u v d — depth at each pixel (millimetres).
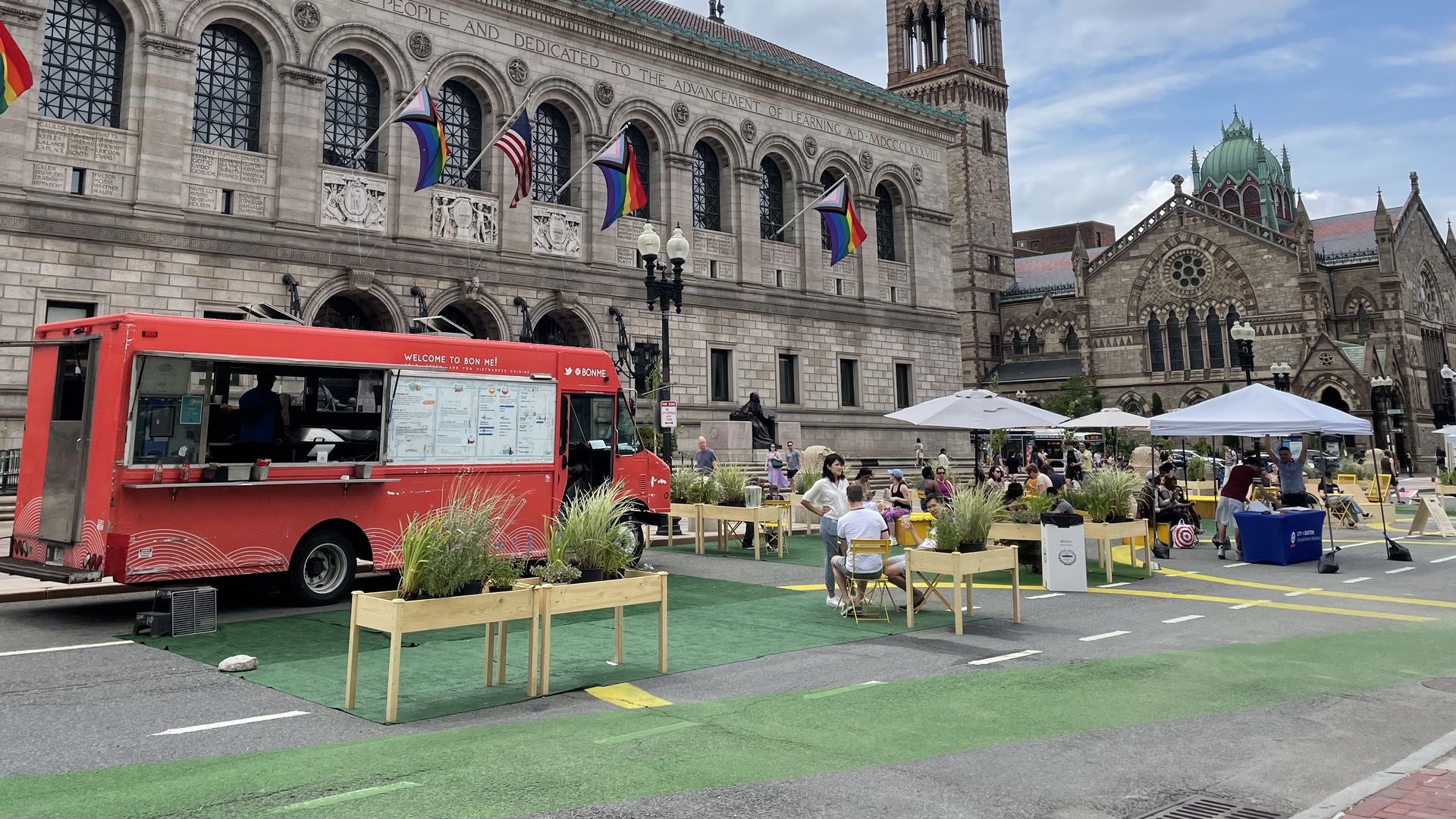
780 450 35031
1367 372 72062
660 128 39062
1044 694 8586
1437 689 8766
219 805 5609
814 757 6660
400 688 8859
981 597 14828
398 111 28938
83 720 7676
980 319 91125
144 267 26562
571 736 7148
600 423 17188
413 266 31516
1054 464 35344
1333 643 11039
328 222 29859
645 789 5918
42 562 12289
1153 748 6938
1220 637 11461
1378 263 77000
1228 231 77812
